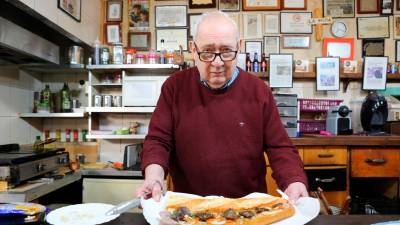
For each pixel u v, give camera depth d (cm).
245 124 109
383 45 269
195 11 274
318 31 269
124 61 246
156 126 110
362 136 216
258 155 111
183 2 275
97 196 213
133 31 275
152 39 275
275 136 109
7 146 184
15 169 148
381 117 239
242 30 272
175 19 275
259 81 116
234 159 107
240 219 75
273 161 105
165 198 85
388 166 214
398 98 264
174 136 113
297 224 72
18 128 234
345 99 268
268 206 82
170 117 113
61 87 265
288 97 239
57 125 266
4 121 217
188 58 264
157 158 98
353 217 82
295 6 272
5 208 81
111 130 258
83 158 249
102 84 247
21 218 78
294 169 97
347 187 215
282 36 272
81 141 262
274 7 272
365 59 261
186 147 109
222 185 108
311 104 259
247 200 87
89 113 246
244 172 108
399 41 268
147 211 76
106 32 274
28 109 247
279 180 97
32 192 149
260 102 111
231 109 109
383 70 262
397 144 212
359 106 254
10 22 159
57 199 209
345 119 238
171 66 235
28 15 168
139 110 236
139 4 276
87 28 249
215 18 96
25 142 242
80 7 236
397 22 268
